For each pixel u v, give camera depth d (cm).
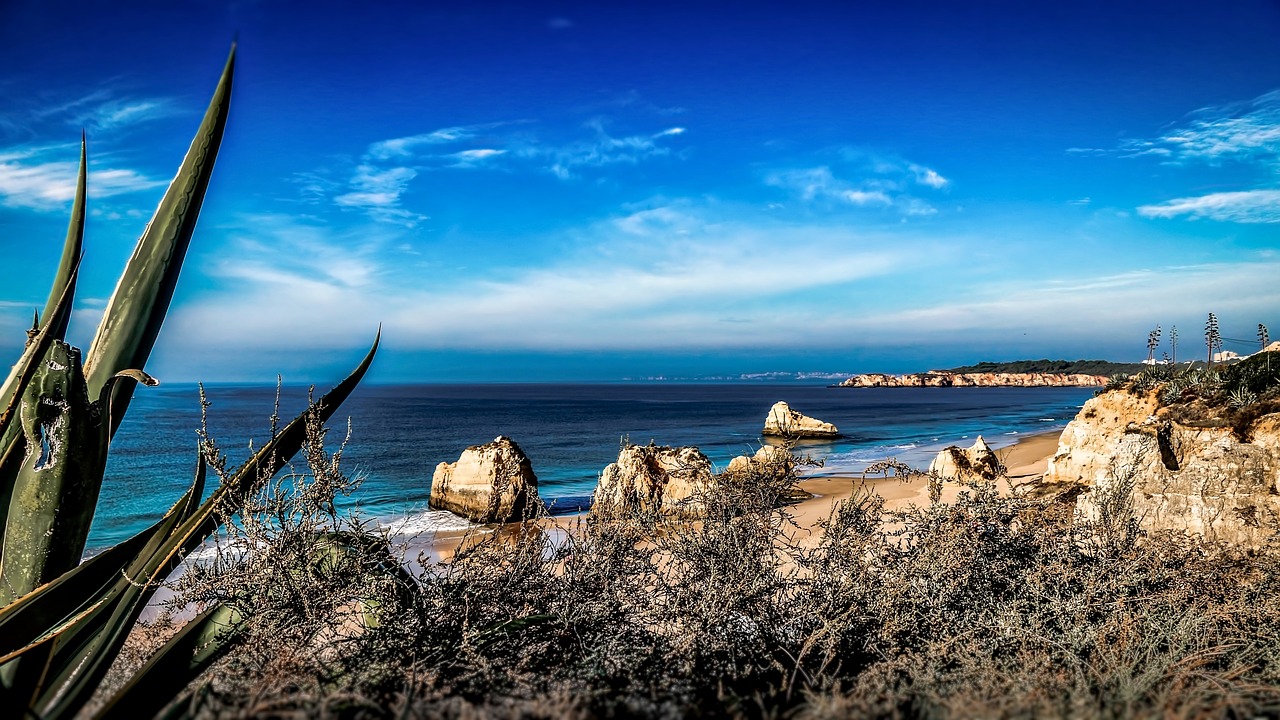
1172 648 221
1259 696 184
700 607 233
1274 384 905
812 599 245
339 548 218
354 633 214
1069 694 183
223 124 235
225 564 209
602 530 267
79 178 231
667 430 6619
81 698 166
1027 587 257
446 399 15225
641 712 162
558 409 10744
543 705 150
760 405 12038
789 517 288
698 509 277
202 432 216
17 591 194
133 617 195
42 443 191
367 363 234
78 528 199
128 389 228
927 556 269
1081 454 1478
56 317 193
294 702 145
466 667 193
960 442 4903
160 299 232
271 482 213
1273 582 282
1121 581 258
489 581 238
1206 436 847
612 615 234
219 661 197
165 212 235
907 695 179
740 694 196
